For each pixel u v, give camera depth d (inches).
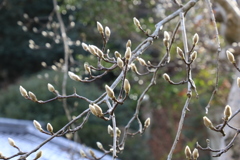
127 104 397.1
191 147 335.0
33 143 194.9
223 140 138.7
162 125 468.4
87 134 358.0
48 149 179.5
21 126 219.0
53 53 514.9
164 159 382.0
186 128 416.8
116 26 303.4
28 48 518.6
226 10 161.0
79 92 373.1
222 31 171.5
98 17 313.7
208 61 255.1
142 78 281.6
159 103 306.3
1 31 525.3
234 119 136.9
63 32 201.9
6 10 507.5
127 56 69.2
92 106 68.6
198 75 268.1
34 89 379.9
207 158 400.5
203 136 406.6
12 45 525.7
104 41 83.0
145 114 443.2
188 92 76.5
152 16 304.0
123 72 72.0
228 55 72.1
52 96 374.3
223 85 271.7
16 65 541.0
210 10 89.8
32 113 374.0
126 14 303.3
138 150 381.1
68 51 197.9
